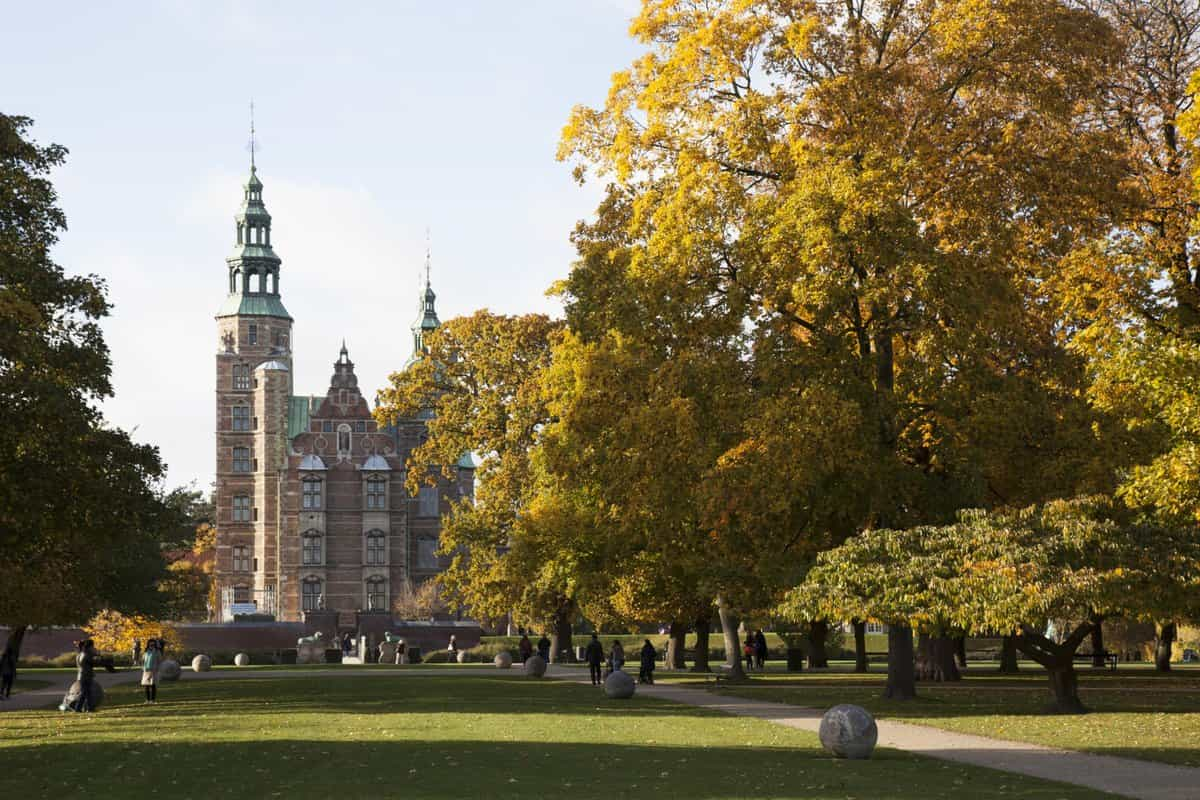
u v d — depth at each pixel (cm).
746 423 3206
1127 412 3002
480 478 6431
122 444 3769
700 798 1590
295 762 2042
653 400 3412
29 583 4494
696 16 3725
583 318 3834
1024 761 2052
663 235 3503
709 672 6166
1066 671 3042
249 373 12731
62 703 3706
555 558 5119
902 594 2800
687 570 3912
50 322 3603
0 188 3453
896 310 3331
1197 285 3719
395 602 12144
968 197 3275
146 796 1681
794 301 3347
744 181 3650
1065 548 2705
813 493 3216
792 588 3181
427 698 3750
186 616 11100
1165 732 2498
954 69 3431
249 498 12544
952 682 4547
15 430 3250
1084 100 3519
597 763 1991
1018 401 3209
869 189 3148
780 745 2314
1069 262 3456
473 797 1609
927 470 3366
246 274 12925
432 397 6744
